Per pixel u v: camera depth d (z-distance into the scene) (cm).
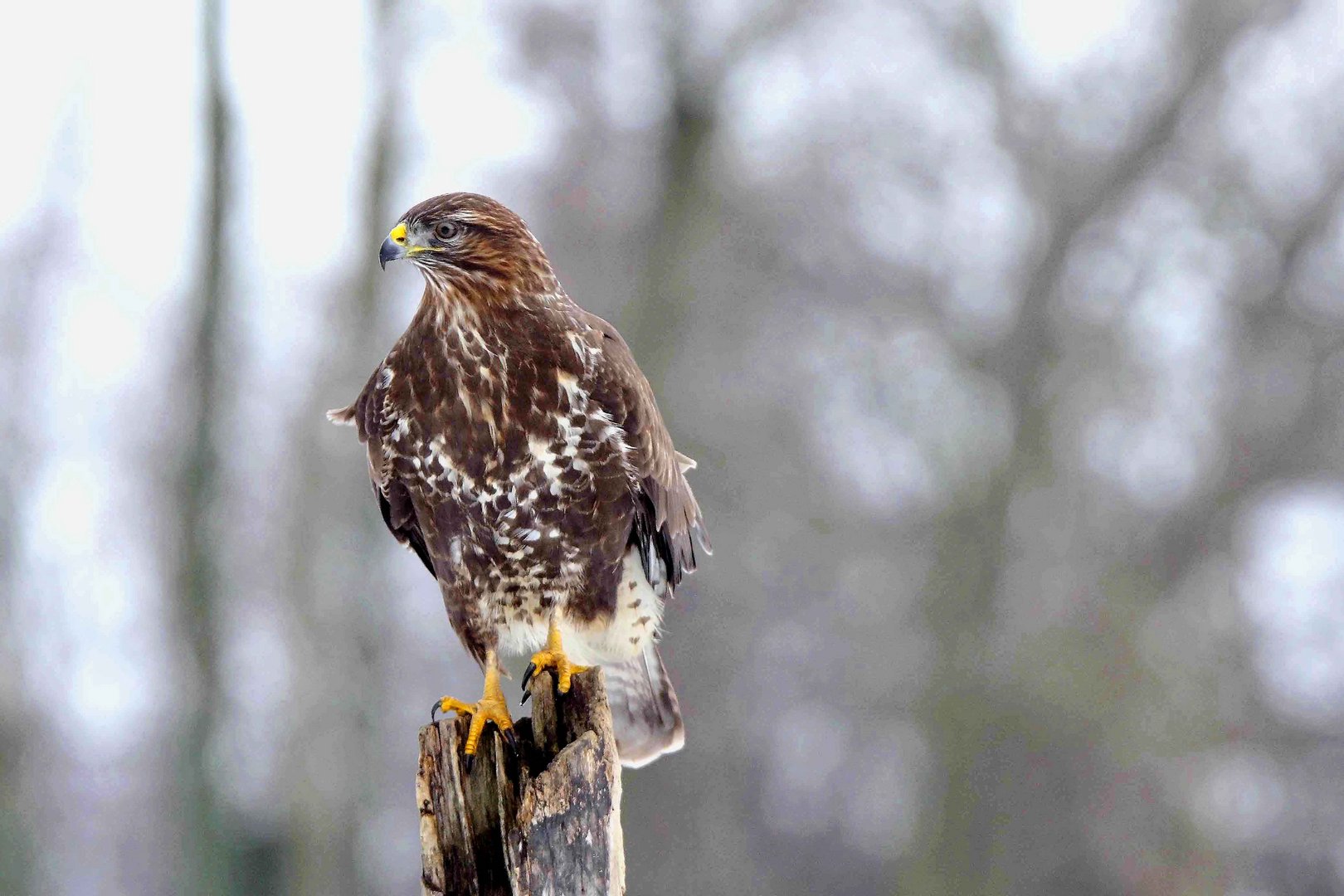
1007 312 2042
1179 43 2008
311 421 1748
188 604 1670
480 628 690
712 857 2064
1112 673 1867
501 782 555
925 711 1967
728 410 2017
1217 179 2019
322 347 1838
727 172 2020
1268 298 2011
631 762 743
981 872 1848
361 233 1792
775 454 2077
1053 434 1939
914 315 2056
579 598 682
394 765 2161
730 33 1941
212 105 1672
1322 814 2002
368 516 1750
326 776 1694
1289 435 1953
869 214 2053
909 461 2120
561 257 2003
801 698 2284
